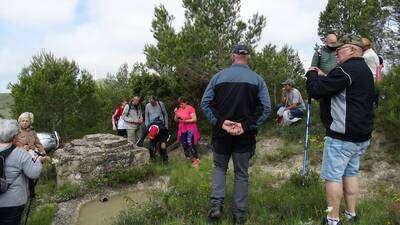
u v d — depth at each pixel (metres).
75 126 9.25
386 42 8.92
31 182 3.08
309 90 2.79
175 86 7.71
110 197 4.81
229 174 4.77
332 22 10.47
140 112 7.09
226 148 3.16
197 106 7.69
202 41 7.20
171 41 7.24
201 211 3.40
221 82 3.10
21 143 4.62
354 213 2.94
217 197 3.15
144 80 8.03
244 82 3.07
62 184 5.12
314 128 5.94
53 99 8.91
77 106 9.26
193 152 5.95
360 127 2.68
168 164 5.98
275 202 3.45
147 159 5.92
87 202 4.66
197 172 5.25
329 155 2.76
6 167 2.79
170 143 7.64
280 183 4.46
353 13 9.90
